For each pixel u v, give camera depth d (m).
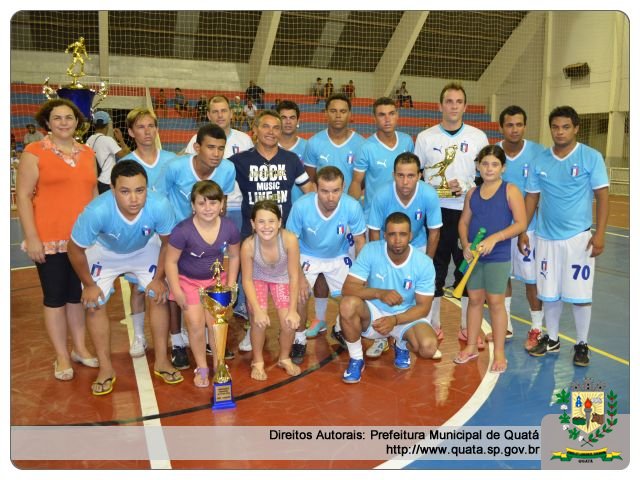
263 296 3.98
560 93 18.59
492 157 3.85
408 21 18.14
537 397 3.55
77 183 3.62
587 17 17.34
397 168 3.88
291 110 5.14
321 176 3.79
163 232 3.67
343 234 4.19
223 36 17.77
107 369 3.70
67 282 3.82
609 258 7.88
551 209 4.09
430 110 20.55
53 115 3.47
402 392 3.64
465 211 4.10
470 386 3.72
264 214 3.53
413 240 4.45
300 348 4.24
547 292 4.17
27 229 3.46
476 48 20.44
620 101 16.61
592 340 4.59
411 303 3.98
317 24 18.14
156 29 17.03
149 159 4.29
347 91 19.08
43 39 15.98
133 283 4.23
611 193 16.72
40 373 3.97
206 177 4.13
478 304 4.07
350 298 3.75
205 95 18.09
